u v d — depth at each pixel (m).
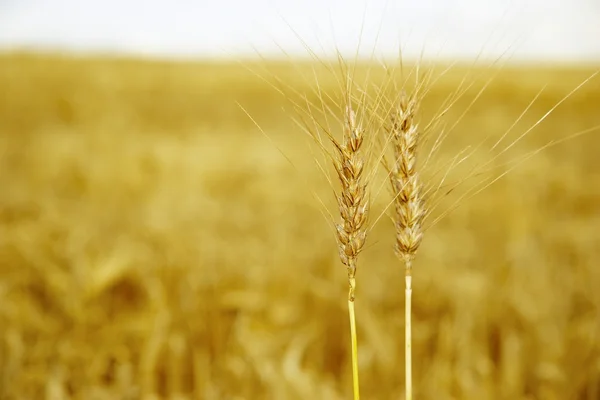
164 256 1.10
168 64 8.28
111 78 6.40
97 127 3.43
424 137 0.46
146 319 0.91
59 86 5.60
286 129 3.47
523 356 0.87
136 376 0.86
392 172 0.45
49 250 1.15
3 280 1.04
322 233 1.37
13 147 2.82
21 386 0.81
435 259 1.16
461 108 4.49
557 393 0.82
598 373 0.81
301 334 0.90
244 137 3.02
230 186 2.20
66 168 2.30
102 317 0.97
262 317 0.96
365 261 1.17
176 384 0.85
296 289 1.03
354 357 0.45
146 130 3.54
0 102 4.65
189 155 2.41
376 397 0.83
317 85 0.43
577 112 5.00
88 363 0.86
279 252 1.16
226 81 7.02
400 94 0.44
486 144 3.21
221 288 1.00
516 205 1.62
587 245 1.29
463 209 1.70
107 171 2.15
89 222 1.45
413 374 0.86
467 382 0.81
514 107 5.38
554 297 1.00
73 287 0.97
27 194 1.74
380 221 1.50
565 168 2.23
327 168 0.44
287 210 1.69
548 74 7.80
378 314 0.99
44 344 0.89
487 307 0.99
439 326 0.93
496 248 1.39
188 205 1.59
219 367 0.83
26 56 7.64
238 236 1.40
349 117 0.43
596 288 1.07
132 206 1.79
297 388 0.74
